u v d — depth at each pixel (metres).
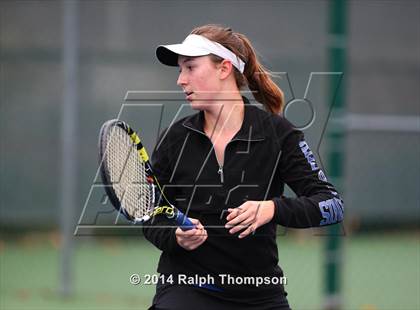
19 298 22.92
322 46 27.03
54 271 26.67
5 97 26.38
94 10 26.30
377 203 25.25
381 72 27.48
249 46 11.72
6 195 26.36
